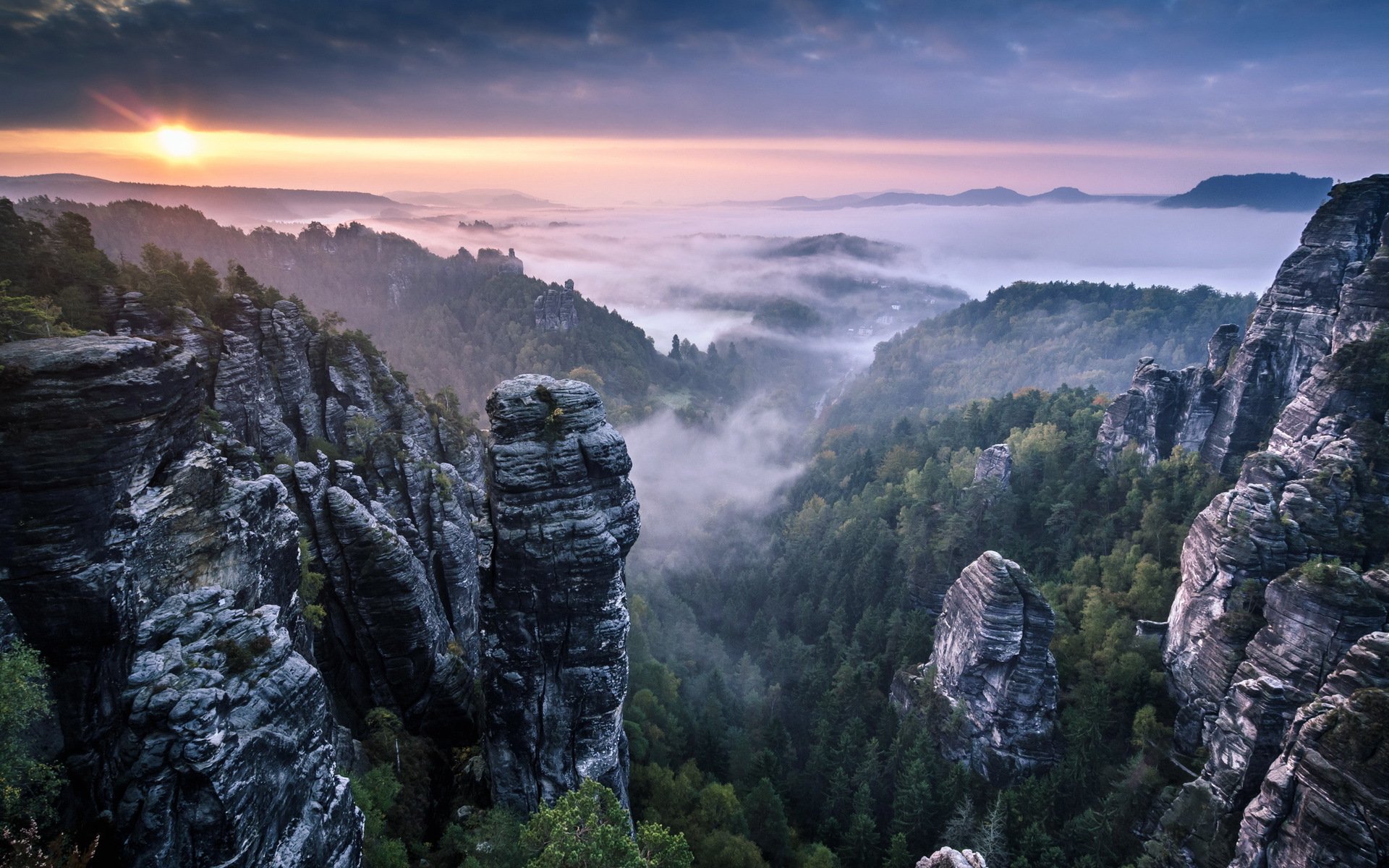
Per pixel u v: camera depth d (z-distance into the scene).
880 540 118.62
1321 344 90.06
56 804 25.47
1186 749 62.12
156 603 31.31
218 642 29.30
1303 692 52.34
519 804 45.97
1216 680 61.28
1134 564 87.06
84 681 27.70
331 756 31.44
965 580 73.12
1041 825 57.88
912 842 61.88
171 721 24.50
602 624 44.31
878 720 79.94
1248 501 66.25
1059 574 96.62
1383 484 64.88
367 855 36.66
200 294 65.38
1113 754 65.19
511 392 43.59
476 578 71.50
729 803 58.53
